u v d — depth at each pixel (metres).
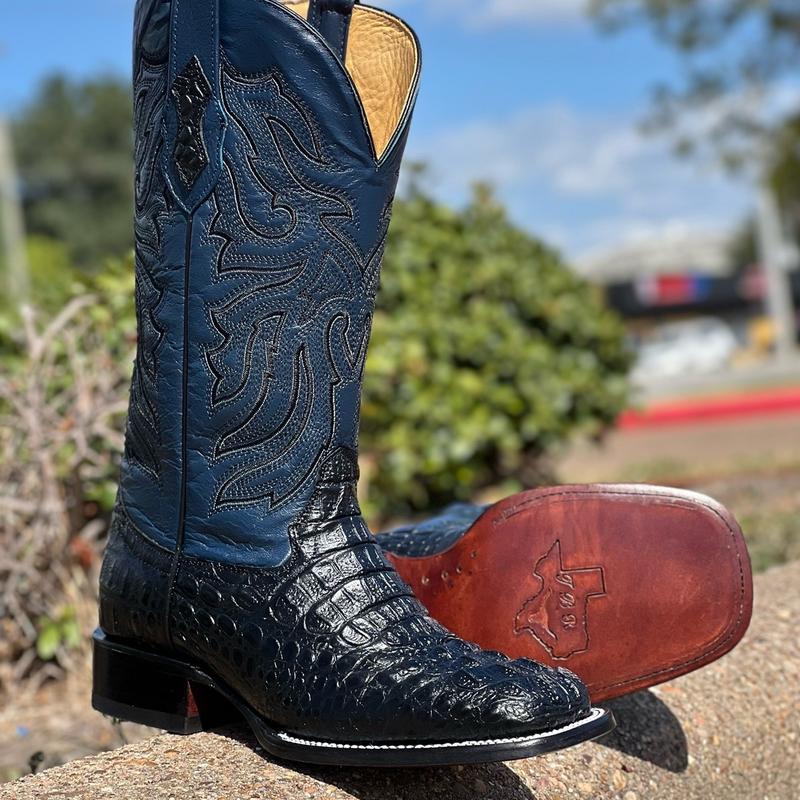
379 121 1.49
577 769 1.54
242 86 1.34
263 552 1.35
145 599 1.43
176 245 1.38
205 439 1.38
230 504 1.38
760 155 11.89
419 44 1.42
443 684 1.22
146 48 1.41
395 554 1.66
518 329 4.75
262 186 1.35
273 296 1.36
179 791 1.27
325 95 1.34
